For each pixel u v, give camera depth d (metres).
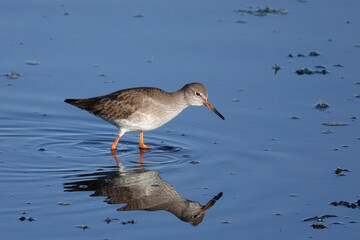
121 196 13.14
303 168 14.62
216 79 19.28
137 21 22.61
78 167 14.73
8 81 19.08
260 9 24.06
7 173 14.23
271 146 15.82
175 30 22.03
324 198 13.16
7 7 23.48
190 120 17.67
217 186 13.77
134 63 20.02
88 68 19.70
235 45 21.17
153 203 12.88
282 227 12.02
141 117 15.86
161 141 16.47
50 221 12.00
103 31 21.83
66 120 17.67
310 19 23.12
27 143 16.22
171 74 19.42
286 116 17.41
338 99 18.19
